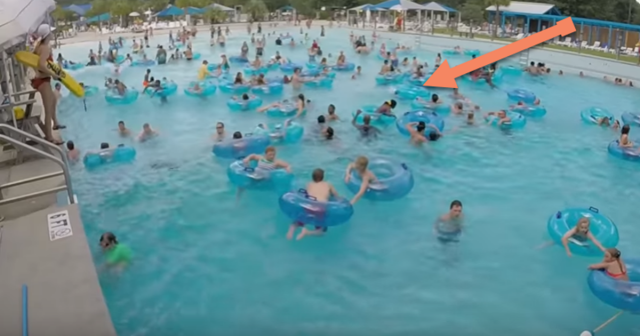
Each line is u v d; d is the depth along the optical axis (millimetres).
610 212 7898
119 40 29453
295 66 19859
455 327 5246
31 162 6980
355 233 7059
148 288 5844
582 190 8641
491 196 8336
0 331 3572
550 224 6836
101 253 6414
